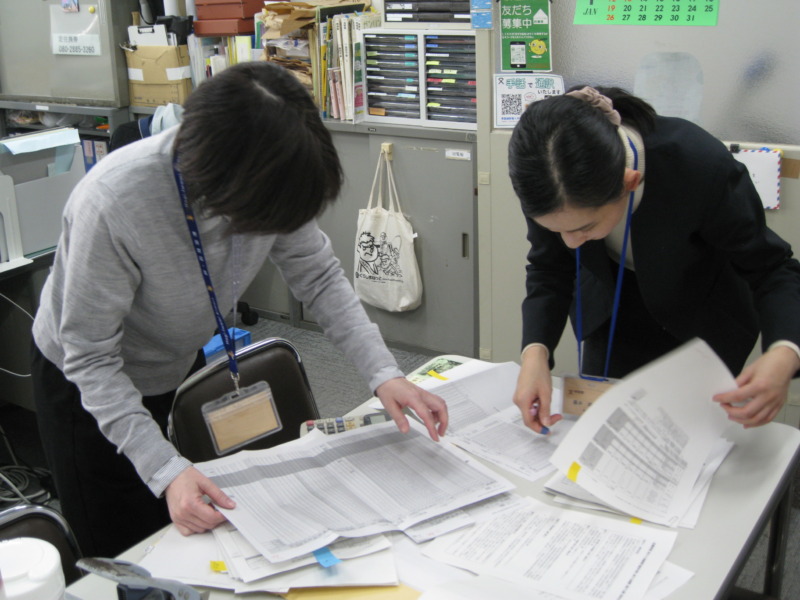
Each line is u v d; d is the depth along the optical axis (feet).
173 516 3.69
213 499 3.74
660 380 3.90
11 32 12.61
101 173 3.86
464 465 4.07
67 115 12.87
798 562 6.85
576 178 3.53
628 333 5.19
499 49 8.02
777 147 6.94
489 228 8.86
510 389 4.88
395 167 10.33
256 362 5.01
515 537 3.55
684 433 3.90
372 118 10.43
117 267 3.90
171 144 3.89
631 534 3.51
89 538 5.25
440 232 10.34
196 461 4.67
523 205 3.79
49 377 4.88
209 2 11.33
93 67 12.05
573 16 7.61
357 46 10.08
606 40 7.54
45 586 2.31
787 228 7.12
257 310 12.73
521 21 7.79
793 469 4.03
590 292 5.01
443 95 9.75
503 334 9.29
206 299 4.42
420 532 3.59
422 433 4.39
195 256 4.16
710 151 4.15
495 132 8.38
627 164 3.92
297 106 3.34
